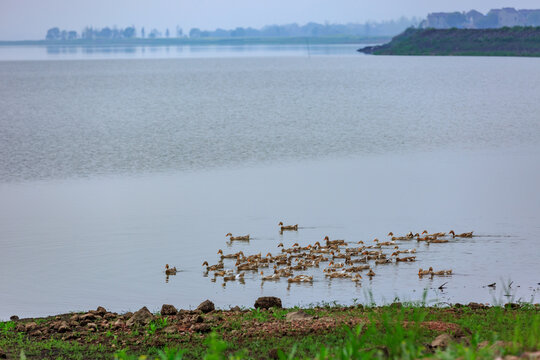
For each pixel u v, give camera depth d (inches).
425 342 668.1
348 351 507.8
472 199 1846.7
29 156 2684.5
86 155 2709.2
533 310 885.8
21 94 6038.4
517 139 3083.2
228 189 2031.3
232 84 6998.0
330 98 5349.4
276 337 773.3
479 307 930.7
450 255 1323.8
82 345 780.0
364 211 1731.1
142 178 2231.8
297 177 2217.0
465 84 6461.6
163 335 805.9
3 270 1243.2
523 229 1513.3
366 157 2625.5
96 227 1578.5
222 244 1448.1
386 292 1100.5
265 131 3435.0
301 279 1194.6
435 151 2758.4
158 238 1485.0
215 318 863.1
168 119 4050.2
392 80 7101.4
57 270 1245.7
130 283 1175.6
